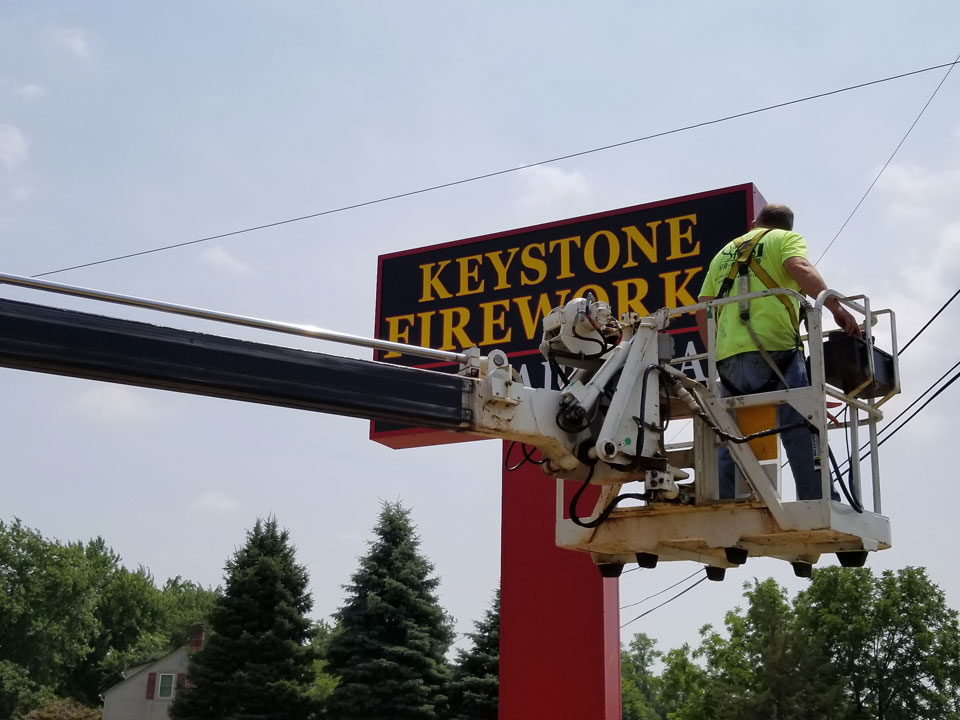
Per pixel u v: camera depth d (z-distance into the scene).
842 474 7.59
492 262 17.45
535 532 15.64
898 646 47.81
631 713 106.31
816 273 7.36
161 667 55.88
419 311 17.75
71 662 75.88
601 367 7.65
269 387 6.73
